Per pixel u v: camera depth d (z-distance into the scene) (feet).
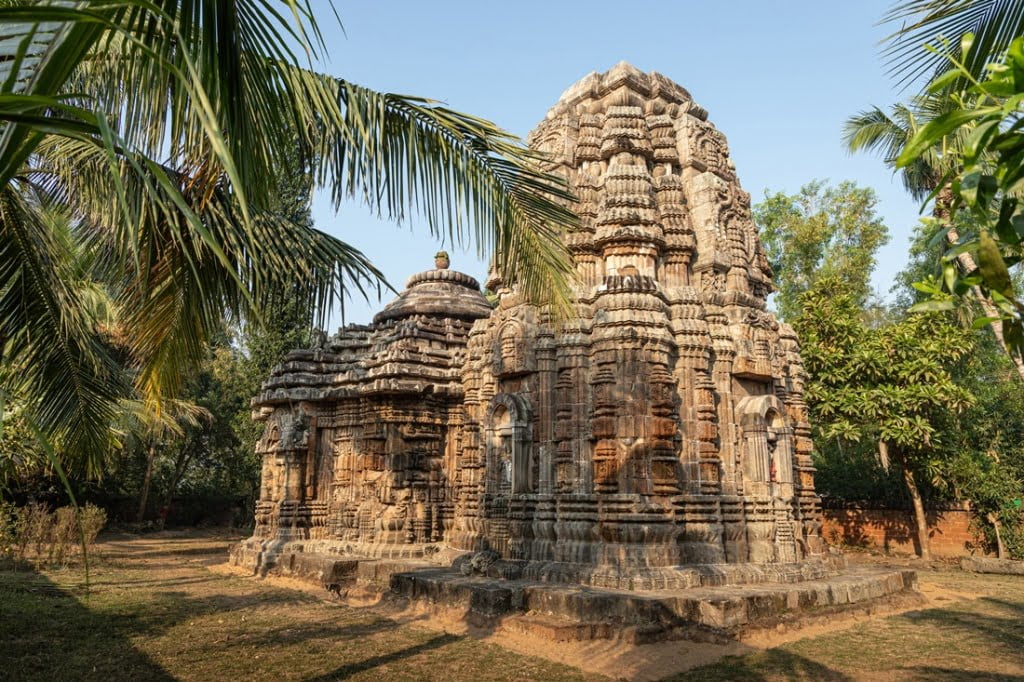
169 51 12.91
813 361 73.46
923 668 28.86
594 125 51.29
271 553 59.21
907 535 77.00
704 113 55.16
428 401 58.70
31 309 24.99
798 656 30.58
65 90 19.21
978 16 18.62
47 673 28.17
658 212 49.16
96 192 22.98
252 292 24.89
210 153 17.10
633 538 39.32
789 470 47.62
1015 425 77.61
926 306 8.38
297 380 64.85
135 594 47.91
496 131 19.77
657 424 41.55
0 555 60.70
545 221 21.88
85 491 102.63
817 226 96.17
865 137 49.47
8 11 7.70
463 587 38.58
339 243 25.86
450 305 64.64
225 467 125.39
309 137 18.07
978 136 6.64
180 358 26.00
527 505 45.01
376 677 27.81
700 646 31.71
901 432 65.46
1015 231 7.48
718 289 48.65
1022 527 66.80
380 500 56.75
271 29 14.26
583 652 30.83
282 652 31.60
